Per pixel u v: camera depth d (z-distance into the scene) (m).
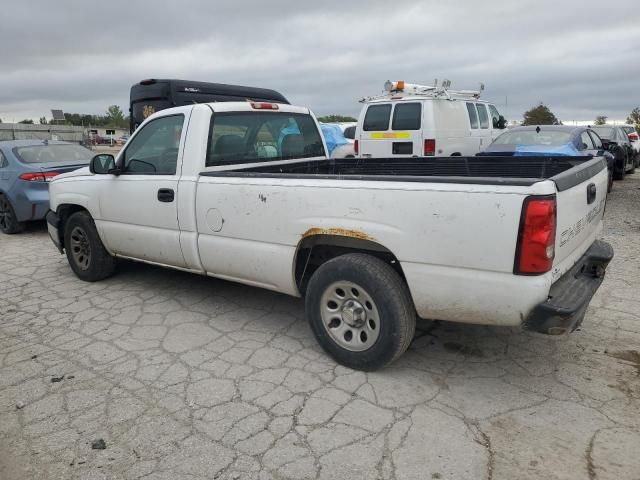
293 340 4.12
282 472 2.60
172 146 4.55
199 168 4.30
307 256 3.83
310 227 3.55
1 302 5.18
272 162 4.96
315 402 3.21
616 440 2.77
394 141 11.19
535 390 3.29
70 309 4.92
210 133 4.39
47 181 8.41
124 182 4.87
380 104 11.34
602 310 4.53
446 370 3.58
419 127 10.80
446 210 3.00
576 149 9.09
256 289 5.38
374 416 3.04
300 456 2.71
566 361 3.66
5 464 2.71
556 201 2.83
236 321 4.54
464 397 3.23
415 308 3.28
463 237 2.97
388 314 3.31
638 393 3.22
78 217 5.52
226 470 2.62
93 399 3.30
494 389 3.32
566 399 3.18
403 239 3.17
